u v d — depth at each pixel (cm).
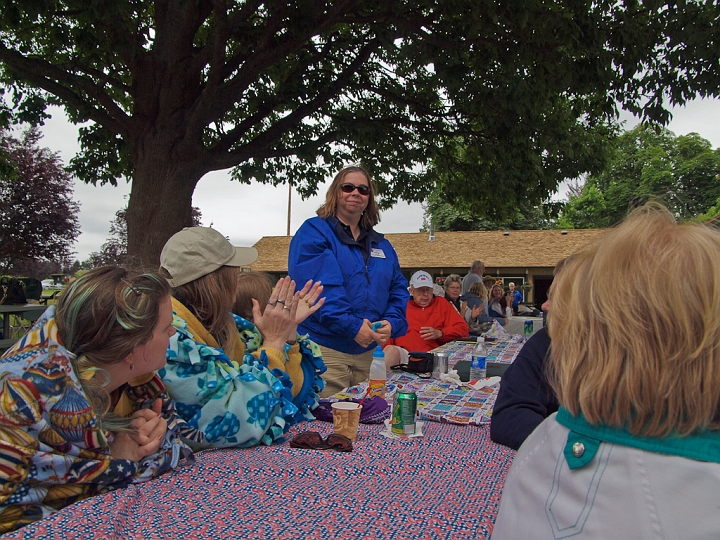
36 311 682
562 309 74
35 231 1553
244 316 232
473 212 1064
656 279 64
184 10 630
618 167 3734
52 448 115
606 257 71
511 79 766
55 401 114
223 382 164
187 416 161
